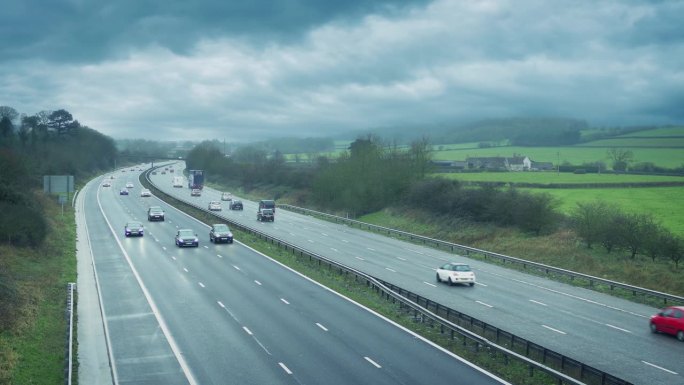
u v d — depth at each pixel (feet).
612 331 95.04
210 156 639.76
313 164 535.19
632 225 161.07
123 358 80.02
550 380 71.00
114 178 594.65
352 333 92.07
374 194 301.02
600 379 67.92
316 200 344.28
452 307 110.22
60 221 246.47
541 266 152.35
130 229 213.87
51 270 142.92
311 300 115.44
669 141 650.43
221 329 94.07
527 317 103.81
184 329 94.17
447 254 183.93
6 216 162.40
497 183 302.86
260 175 478.18
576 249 171.73
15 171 256.11
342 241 210.59
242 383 70.13
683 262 150.41
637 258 157.48
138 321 99.19
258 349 83.56
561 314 106.73
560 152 648.38
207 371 74.54
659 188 290.35
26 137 497.87
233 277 138.72
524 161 525.75
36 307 104.17
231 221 245.65
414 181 294.05
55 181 294.46
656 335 92.79
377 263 163.43
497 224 218.59
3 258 142.31
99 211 304.30
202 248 186.50
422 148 314.14
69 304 105.19
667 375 72.69
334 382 70.08
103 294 119.96
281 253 175.73
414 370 74.43
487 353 82.23
